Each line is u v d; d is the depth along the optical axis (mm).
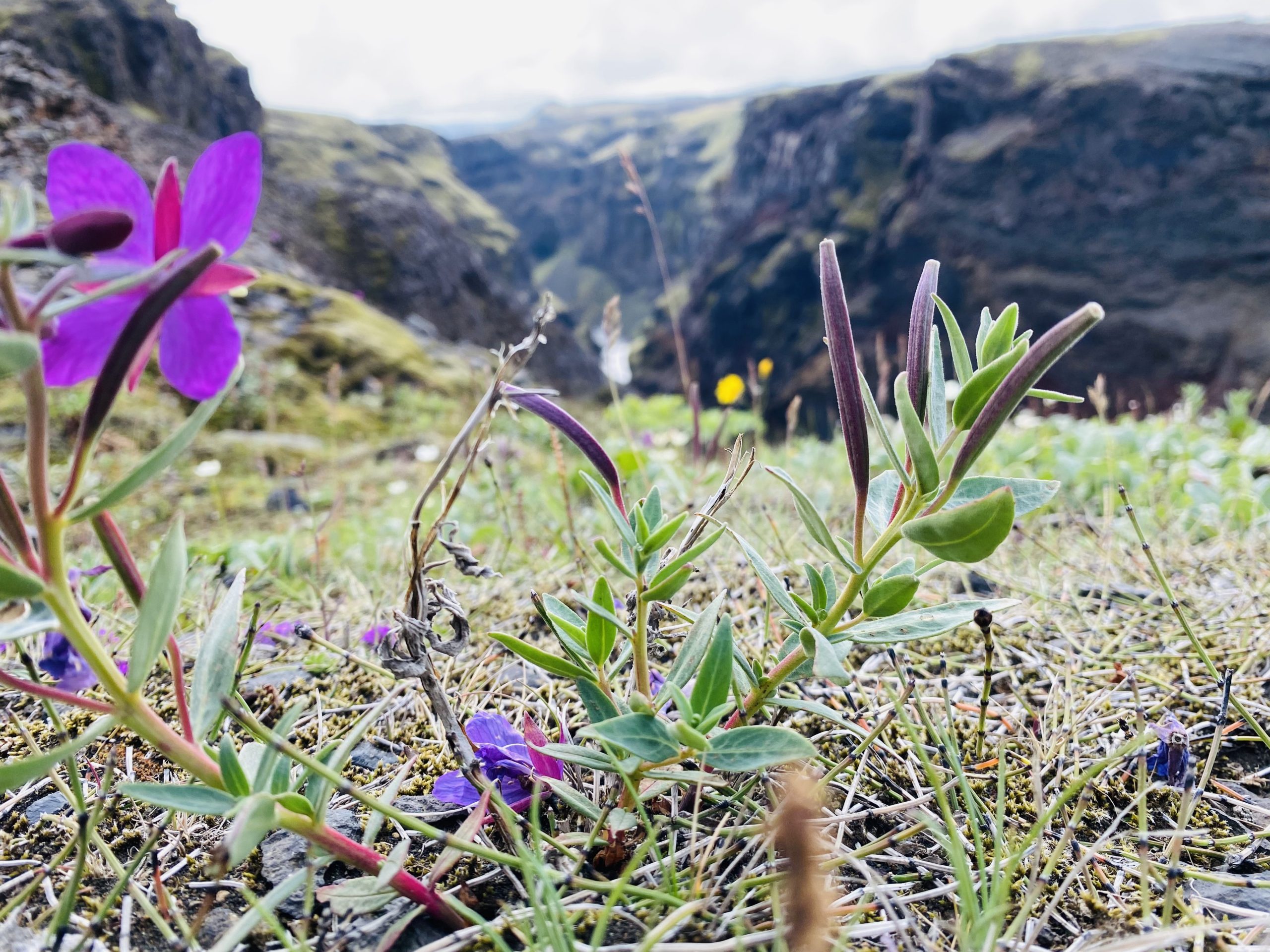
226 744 151
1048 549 409
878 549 178
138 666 148
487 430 188
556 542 470
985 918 157
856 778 226
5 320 127
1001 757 184
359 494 1035
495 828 195
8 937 169
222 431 1649
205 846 202
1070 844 202
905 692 195
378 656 183
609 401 4105
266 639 335
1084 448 672
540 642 339
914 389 183
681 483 617
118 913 181
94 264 131
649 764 175
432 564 195
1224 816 221
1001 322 176
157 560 148
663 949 164
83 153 139
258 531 855
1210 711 268
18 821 212
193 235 142
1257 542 441
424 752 245
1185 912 180
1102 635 327
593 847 191
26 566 144
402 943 172
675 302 14016
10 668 298
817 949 122
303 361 2309
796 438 1083
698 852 192
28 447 137
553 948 151
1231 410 929
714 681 168
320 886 185
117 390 135
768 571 188
